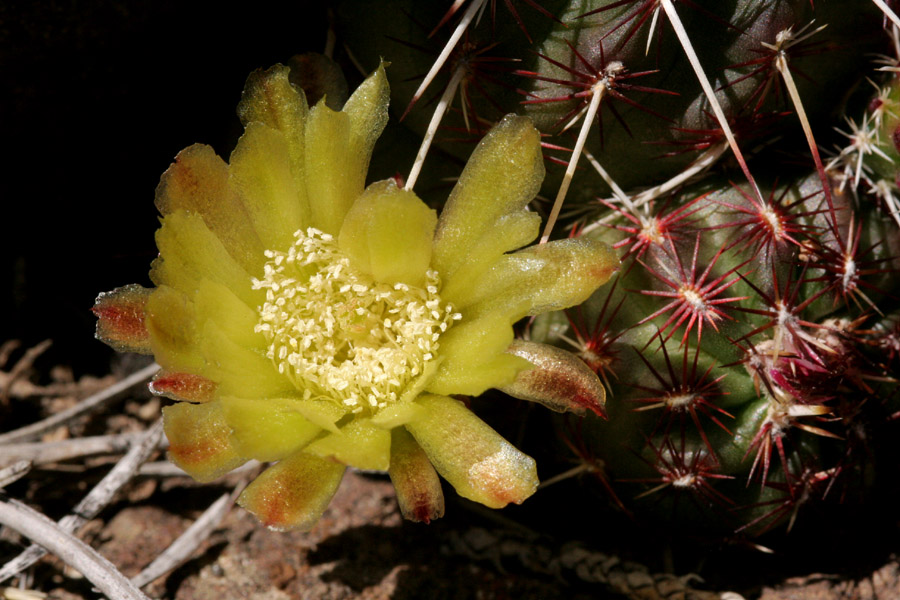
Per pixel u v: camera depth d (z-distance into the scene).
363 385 0.11
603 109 0.11
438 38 0.11
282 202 0.11
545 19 0.11
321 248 0.11
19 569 0.11
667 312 0.11
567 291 0.11
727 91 0.11
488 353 0.10
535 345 0.11
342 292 0.11
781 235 0.11
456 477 0.10
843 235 0.11
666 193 0.11
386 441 0.10
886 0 0.11
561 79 0.11
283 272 0.11
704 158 0.11
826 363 0.11
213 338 0.10
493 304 0.11
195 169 0.11
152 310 0.10
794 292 0.11
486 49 0.11
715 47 0.11
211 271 0.11
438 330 0.11
